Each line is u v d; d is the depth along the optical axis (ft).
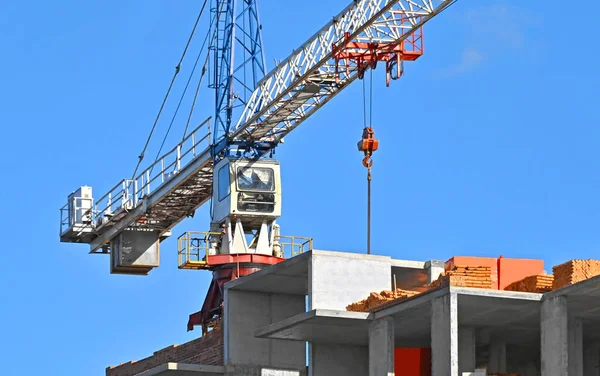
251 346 508.53
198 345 529.45
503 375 418.92
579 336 414.82
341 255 466.70
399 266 471.21
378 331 429.38
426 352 442.09
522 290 416.87
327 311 428.56
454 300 400.47
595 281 386.73
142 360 567.59
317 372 465.06
